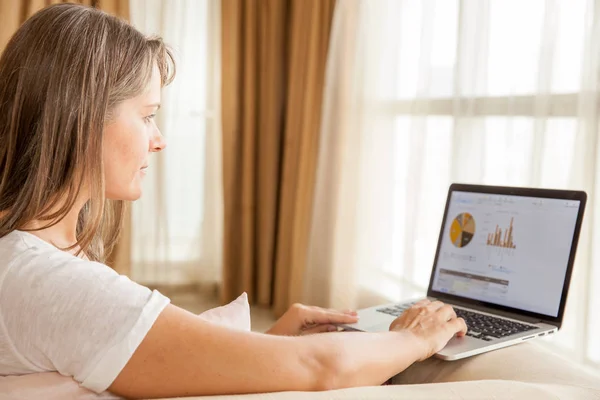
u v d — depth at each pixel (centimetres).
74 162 80
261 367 76
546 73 190
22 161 82
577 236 132
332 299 304
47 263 75
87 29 81
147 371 73
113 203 115
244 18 355
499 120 214
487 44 217
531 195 143
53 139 79
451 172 230
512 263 142
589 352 180
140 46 86
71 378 74
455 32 240
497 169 215
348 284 297
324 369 81
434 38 247
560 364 100
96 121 80
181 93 372
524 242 141
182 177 378
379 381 89
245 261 366
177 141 375
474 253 151
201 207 382
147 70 86
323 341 84
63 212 81
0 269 75
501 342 112
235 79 355
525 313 136
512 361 103
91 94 79
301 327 131
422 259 256
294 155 335
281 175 359
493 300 144
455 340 112
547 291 134
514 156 207
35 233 83
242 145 364
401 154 277
